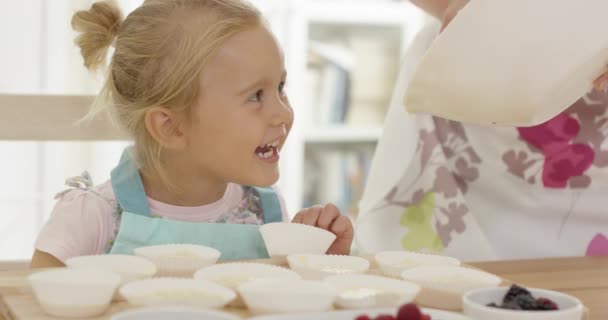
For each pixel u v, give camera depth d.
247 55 1.21
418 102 1.12
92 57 1.37
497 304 0.85
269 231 1.12
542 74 1.04
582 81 1.14
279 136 1.25
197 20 1.23
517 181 1.56
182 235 1.22
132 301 0.82
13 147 2.95
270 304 0.80
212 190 1.34
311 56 3.33
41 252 1.24
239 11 1.24
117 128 1.36
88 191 1.30
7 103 1.40
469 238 1.58
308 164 3.38
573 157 1.52
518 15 1.01
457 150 1.61
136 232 1.21
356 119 3.42
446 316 0.78
